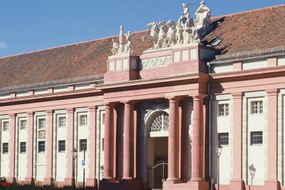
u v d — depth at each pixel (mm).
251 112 53344
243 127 53531
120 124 61938
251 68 53312
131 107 60094
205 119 55688
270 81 51906
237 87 53938
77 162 66875
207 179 55156
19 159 73000
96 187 62656
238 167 53469
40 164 70562
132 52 61875
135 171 60281
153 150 61156
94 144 65062
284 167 50938
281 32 55062
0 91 74812
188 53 55938
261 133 52656
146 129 60469
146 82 57969
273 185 51062
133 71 60281
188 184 54469
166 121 59219
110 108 61719
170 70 57000
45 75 73688
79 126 67000
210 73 55375
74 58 74000
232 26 60375
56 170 68812
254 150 52812
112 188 59750
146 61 59938
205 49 56062
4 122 75250
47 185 63125
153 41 61656
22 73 78000
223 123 54875
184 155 56656
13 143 73562
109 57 62031
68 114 67875
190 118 56562
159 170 62500
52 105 69562
